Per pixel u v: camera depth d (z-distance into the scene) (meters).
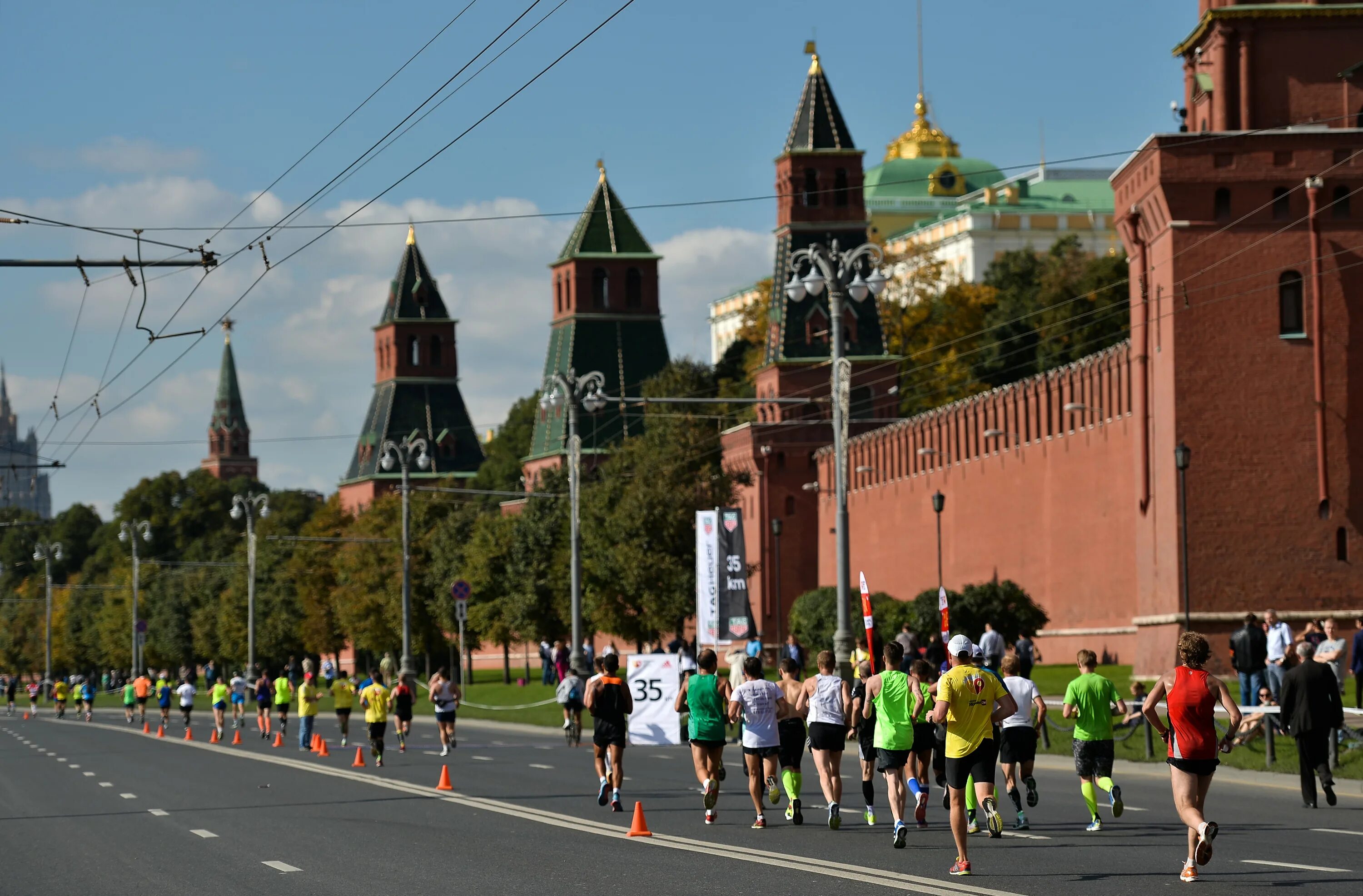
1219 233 100.25
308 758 76.69
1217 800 46.75
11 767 76.31
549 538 162.12
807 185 187.62
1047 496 135.50
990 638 75.75
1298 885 28.69
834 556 181.75
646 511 139.50
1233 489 99.81
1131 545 121.19
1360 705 62.44
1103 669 115.25
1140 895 27.73
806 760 68.25
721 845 36.78
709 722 41.78
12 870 35.59
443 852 36.44
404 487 126.94
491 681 195.88
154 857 37.38
